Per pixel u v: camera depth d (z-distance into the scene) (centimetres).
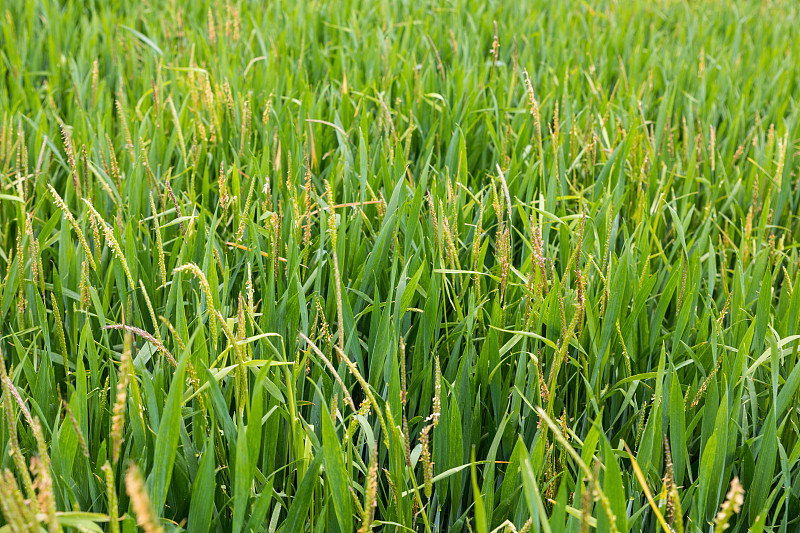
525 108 381
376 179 279
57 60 461
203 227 229
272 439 171
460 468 165
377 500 170
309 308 230
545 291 218
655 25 678
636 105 397
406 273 224
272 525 165
